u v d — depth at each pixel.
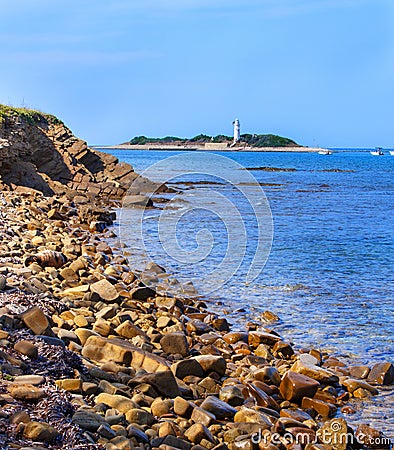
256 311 13.93
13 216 21.89
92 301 12.26
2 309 8.77
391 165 121.06
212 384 8.69
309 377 9.30
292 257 20.69
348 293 15.61
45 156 39.31
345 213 35.75
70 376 7.31
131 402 6.89
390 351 11.25
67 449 5.30
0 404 5.86
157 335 10.77
